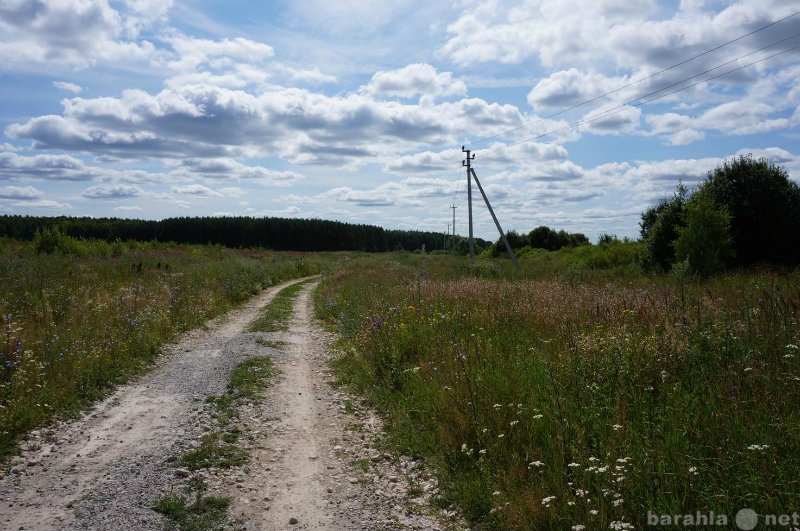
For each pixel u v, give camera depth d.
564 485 3.99
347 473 5.10
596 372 5.50
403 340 8.88
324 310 16.69
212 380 8.52
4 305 10.87
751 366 4.99
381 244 135.88
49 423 6.22
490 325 9.16
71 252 28.66
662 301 7.94
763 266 19.27
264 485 4.80
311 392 8.05
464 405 5.68
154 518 4.07
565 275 19.77
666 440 4.04
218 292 19.16
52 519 4.01
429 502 4.43
